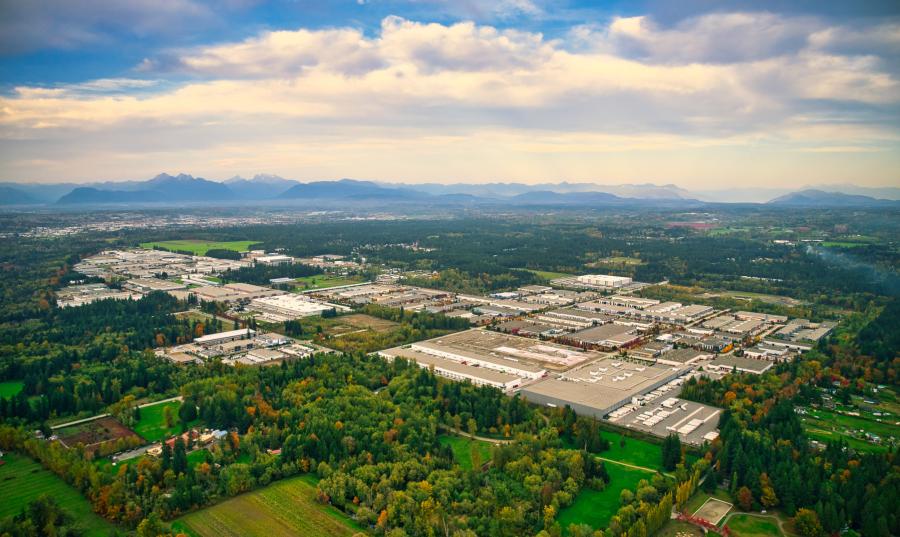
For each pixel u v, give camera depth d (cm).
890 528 19338
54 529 19238
